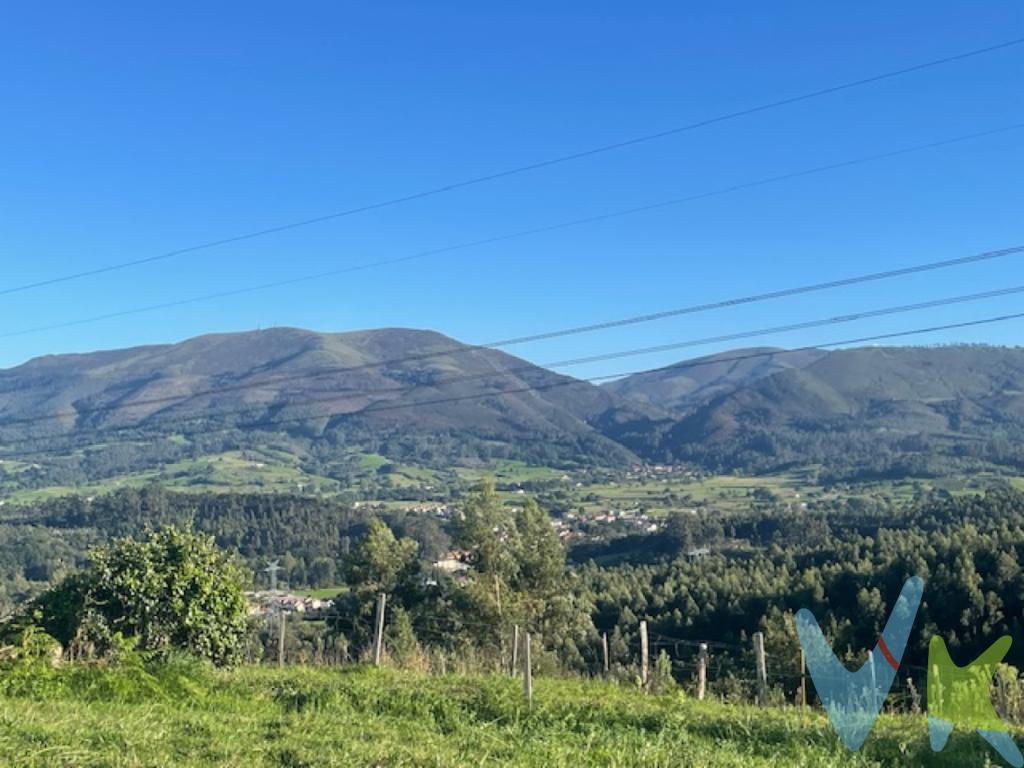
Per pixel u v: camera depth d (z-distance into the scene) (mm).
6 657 12094
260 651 18594
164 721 9648
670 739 9820
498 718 10875
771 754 9422
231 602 16000
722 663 21828
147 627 15023
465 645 25469
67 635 14664
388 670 14812
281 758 8258
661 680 14852
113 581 15070
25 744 8016
